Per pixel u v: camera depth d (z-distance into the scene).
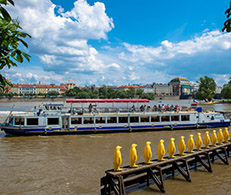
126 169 10.39
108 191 10.25
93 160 17.34
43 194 11.77
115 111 32.62
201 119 34.44
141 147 21.52
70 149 20.97
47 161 17.16
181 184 12.49
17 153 19.56
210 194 11.39
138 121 31.38
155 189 11.68
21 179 13.65
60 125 28.72
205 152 14.72
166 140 25.30
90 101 30.12
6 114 57.97
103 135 28.56
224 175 14.04
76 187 12.55
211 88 124.50
